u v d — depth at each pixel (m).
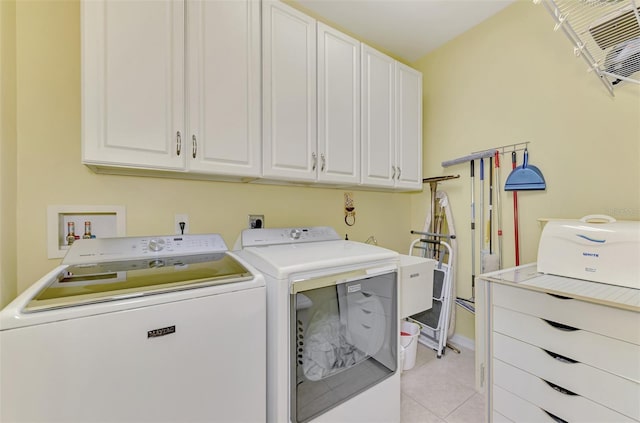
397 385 1.43
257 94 1.42
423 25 2.19
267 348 1.10
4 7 1.00
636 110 1.46
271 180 1.63
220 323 0.94
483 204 2.16
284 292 1.05
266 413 1.10
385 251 1.43
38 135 1.16
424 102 2.63
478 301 1.43
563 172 1.73
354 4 1.95
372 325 1.35
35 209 1.15
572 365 1.10
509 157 2.01
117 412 0.77
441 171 2.48
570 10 1.04
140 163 1.12
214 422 0.93
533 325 1.22
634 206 1.47
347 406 1.22
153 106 1.15
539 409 1.20
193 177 1.49
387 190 2.43
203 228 1.58
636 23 1.01
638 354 0.94
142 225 1.40
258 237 1.55
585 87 1.64
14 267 1.08
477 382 1.42
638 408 0.93
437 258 2.44
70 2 1.23
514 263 1.97
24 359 0.67
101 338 0.75
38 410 0.69
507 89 2.02
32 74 1.15
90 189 1.27
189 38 1.23
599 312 1.03
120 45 1.08
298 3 1.95
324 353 1.18
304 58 1.60
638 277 1.15
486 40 2.14
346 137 1.80
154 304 0.83
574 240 1.35
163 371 0.84
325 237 1.78
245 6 1.39
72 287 0.85
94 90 1.04
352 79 1.83
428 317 2.29
